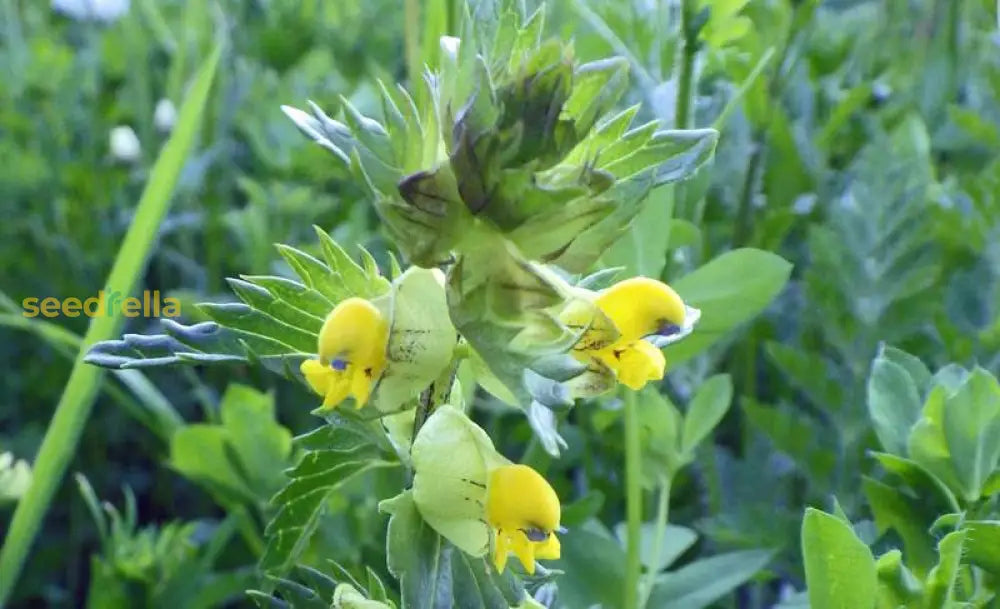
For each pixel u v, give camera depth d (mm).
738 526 184
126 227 324
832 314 207
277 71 363
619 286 109
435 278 110
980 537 129
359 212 266
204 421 307
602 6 226
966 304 221
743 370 244
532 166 98
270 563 125
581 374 100
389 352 106
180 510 306
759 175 233
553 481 211
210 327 118
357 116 107
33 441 290
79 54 383
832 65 296
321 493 124
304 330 116
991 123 247
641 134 111
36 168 317
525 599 118
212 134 319
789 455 191
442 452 108
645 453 167
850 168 264
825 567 119
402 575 109
